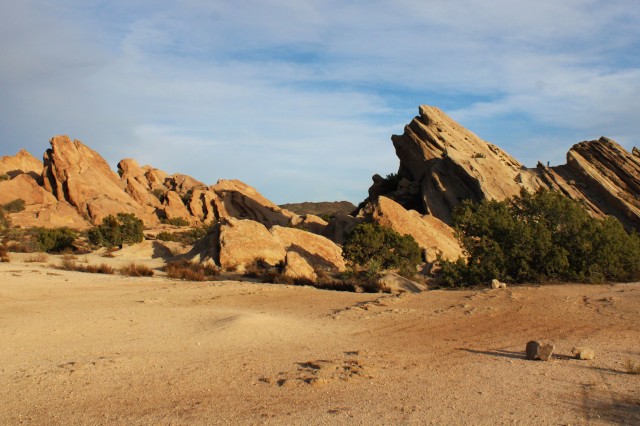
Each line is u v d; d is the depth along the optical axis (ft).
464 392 25.54
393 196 221.25
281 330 40.65
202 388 25.76
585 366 31.01
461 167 195.42
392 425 20.97
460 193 197.16
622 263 82.28
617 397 24.90
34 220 212.02
